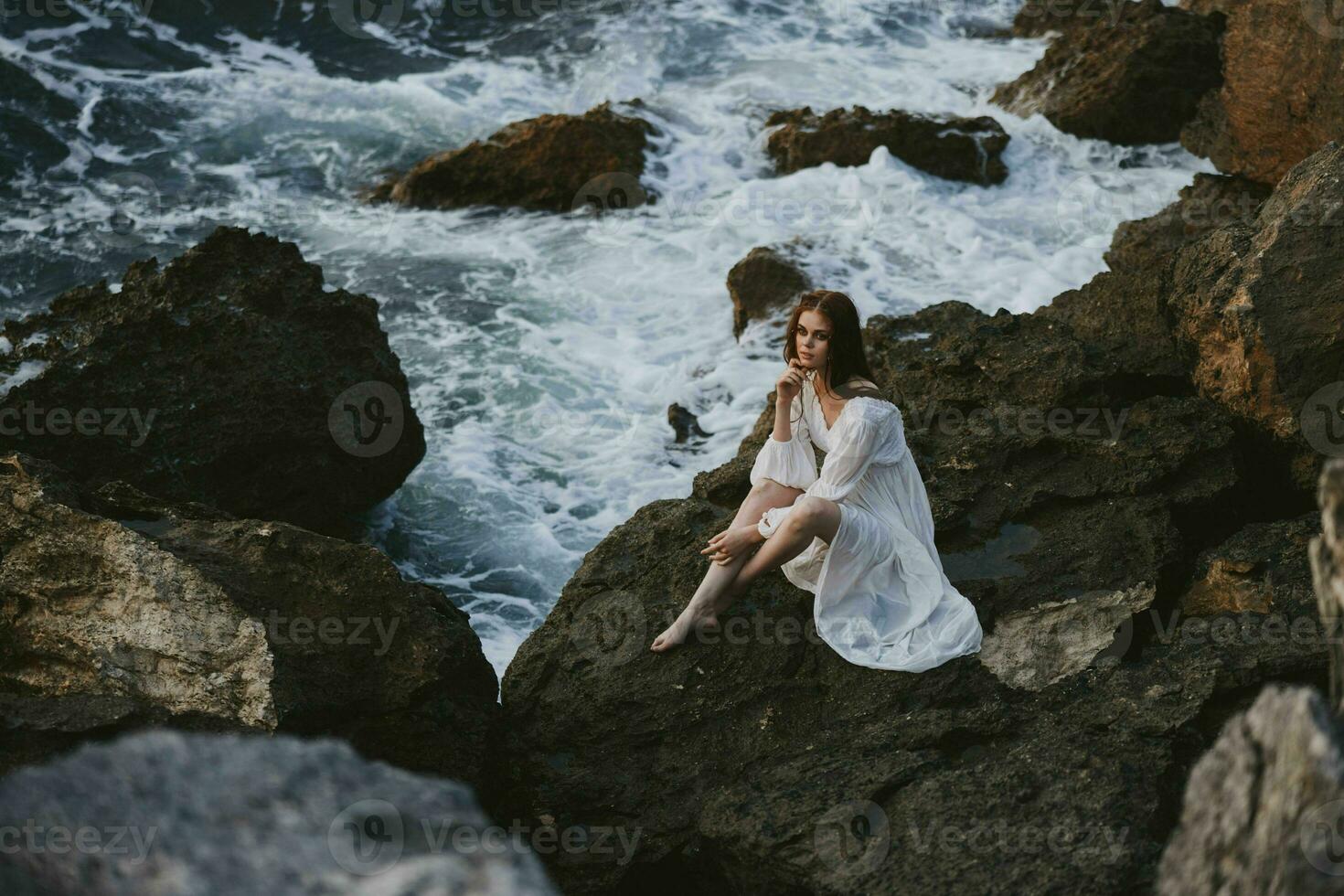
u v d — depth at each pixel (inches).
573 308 400.8
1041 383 241.3
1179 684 181.0
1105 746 170.7
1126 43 485.1
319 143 520.4
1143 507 214.5
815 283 382.9
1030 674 189.8
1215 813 100.4
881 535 195.9
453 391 357.1
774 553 192.1
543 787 189.8
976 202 454.9
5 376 274.1
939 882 152.9
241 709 177.8
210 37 599.5
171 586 184.4
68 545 190.9
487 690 198.4
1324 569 106.3
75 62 561.0
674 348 378.3
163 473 274.2
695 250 429.4
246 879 81.2
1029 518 218.2
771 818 167.5
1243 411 232.8
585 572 214.7
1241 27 370.6
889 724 182.4
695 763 187.3
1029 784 164.7
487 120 541.0
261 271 295.4
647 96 552.1
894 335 276.5
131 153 507.2
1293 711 95.9
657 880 184.7
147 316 279.4
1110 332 270.7
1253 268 231.6
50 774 89.8
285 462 287.9
